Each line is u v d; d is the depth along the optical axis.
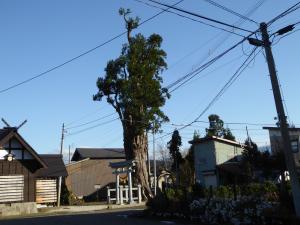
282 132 14.73
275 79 15.02
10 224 19.77
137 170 42.44
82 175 55.78
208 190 20.12
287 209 14.28
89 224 18.02
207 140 43.25
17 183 30.84
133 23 44.47
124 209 30.67
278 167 25.84
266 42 15.24
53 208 32.25
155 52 43.72
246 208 15.18
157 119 42.91
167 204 19.91
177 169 50.84
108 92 43.66
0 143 30.00
